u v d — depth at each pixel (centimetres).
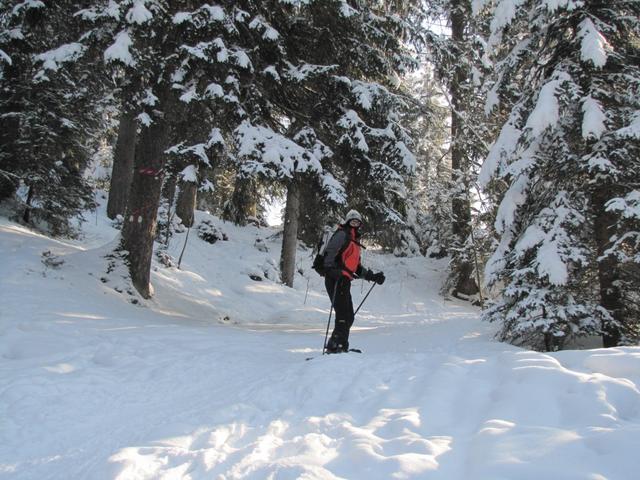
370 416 322
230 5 1008
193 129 1087
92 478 264
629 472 204
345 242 566
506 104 912
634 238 714
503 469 216
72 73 1153
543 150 791
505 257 776
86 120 1492
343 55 1205
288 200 1759
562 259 693
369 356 474
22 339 565
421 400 333
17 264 878
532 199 802
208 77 986
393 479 223
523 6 816
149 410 391
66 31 1147
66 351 539
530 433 251
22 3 1020
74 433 350
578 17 787
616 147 730
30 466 304
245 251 2025
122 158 1966
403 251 2445
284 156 999
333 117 1199
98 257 1045
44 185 1370
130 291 1018
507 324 755
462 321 973
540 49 830
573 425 265
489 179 824
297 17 1117
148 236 1079
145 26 906
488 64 1571
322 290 1970
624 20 767
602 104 774
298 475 232
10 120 1316
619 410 282
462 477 223
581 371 360
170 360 521
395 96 1188
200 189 1005
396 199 1355
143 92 981
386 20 1204
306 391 389
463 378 373
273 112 1236
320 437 289
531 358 372
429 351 588
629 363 352
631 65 779
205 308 1277
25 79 1302
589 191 768
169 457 280
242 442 307
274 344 652
